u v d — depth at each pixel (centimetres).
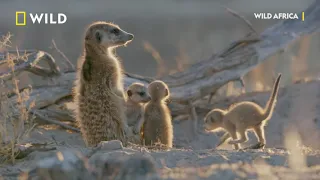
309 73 1923
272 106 1111
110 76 1105
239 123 1130
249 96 1532
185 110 1461
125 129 1092
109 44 1155
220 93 1703
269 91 1539
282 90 1533
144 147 973
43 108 1345
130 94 1155
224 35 4144
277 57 2197
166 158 845
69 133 1308
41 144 960
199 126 1466
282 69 2059
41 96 1334
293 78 1819
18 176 802
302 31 1557
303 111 1443
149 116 1134
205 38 4012
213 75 1485
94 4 7238
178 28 4938
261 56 1506
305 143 1349
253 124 1120
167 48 3716
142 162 715
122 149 889
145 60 3238
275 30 1554
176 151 898
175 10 7088
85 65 1112
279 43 1523
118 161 723
